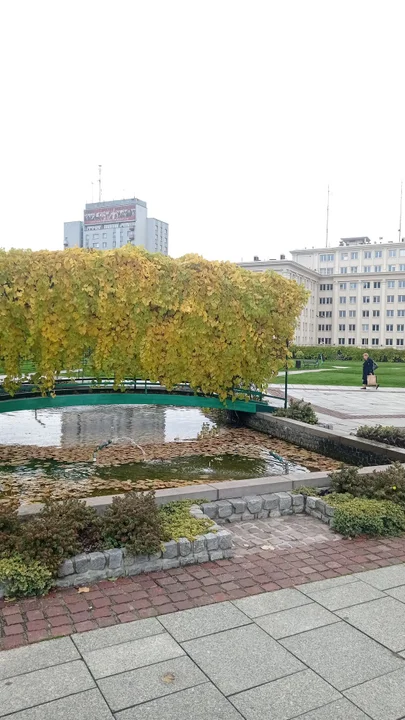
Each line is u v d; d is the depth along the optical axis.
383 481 7.77
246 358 15.14
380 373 39.34
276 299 15.32
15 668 3.77
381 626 4.43
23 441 14.36
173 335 14.13
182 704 3.40
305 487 8.05
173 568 5.65
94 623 4.44
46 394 15.52
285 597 4.96
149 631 4.30
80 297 12.99
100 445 13.85
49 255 12.80
